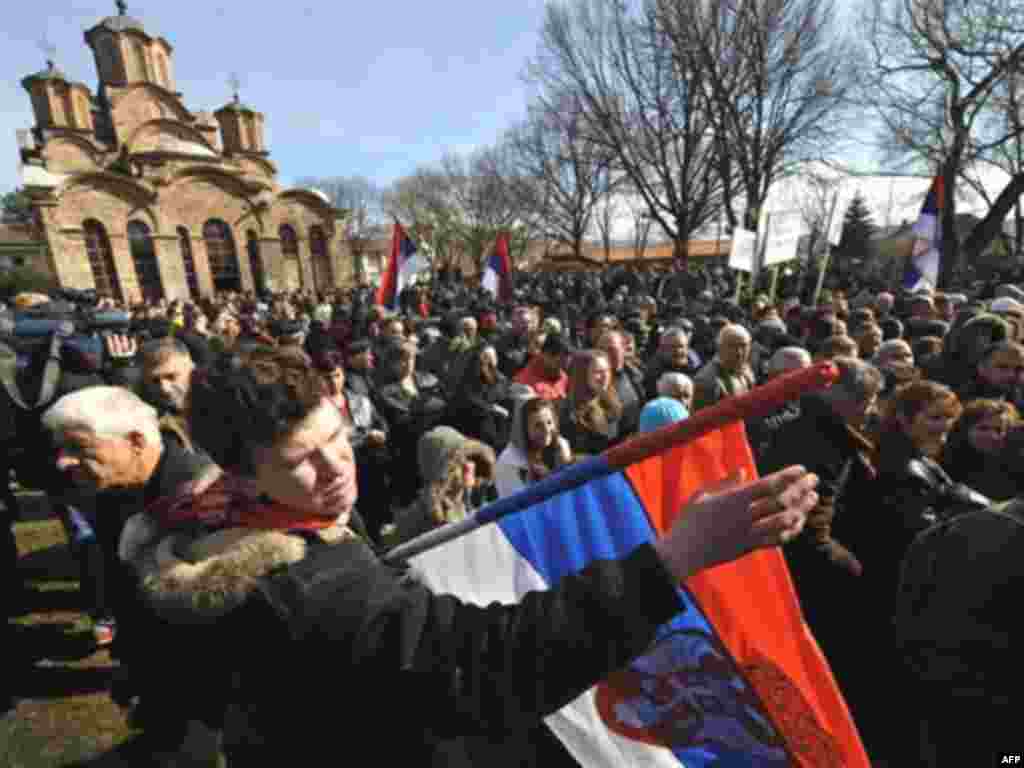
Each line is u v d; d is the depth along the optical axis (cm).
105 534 190
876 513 244
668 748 119
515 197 3659
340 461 84
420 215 5050
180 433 251
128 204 3112
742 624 114
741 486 73
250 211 3534
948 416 236
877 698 240
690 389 378
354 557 81
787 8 1859
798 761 110
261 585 73
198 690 90
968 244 1848
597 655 67
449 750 80
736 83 1973
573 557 120
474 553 126
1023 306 552
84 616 361
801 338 694
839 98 1992
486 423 416
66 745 258
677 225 2314
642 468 117
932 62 1666
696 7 1912
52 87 3416
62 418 181
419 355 704
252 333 636
